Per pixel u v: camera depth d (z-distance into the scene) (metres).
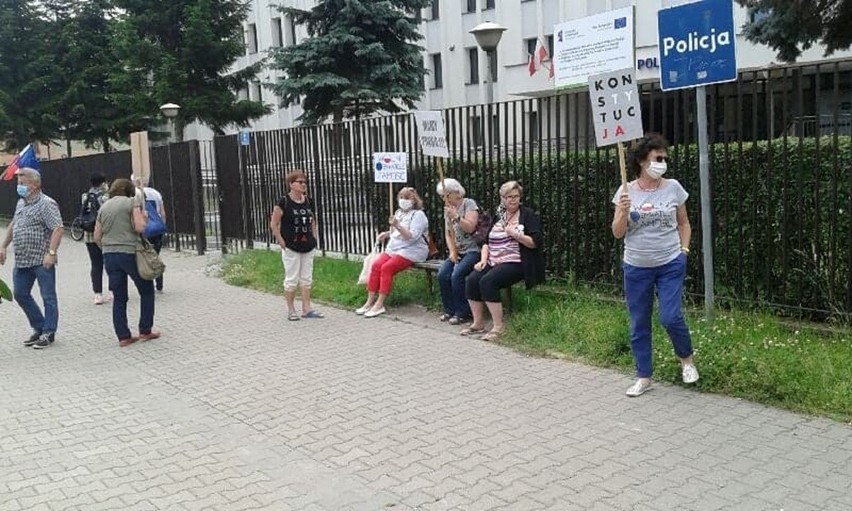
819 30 13.16
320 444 5.20
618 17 8.86
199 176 15.38
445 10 35.75
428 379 6.49
